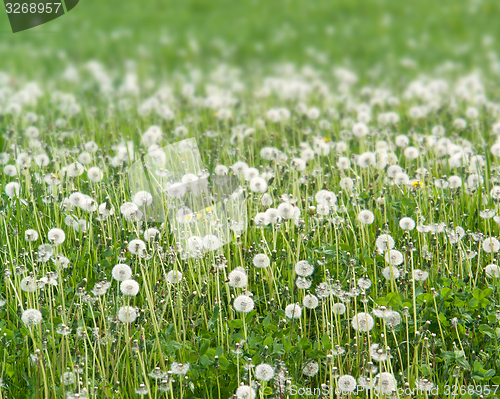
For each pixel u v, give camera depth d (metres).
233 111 8.76
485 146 6.65
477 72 12.77
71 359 3.12
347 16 20.17
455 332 3.58
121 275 3.28
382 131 7.28
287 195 4.63
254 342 3.36
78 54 15.59
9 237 4.48
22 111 8.52
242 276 3.46
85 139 7.20
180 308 3.60
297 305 3.46
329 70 14.13
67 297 3.85
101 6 21.38
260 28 18.92
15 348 3.40
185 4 21.81
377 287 4.08
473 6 20.44
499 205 4.71
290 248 4.21
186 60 15.12
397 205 4.91
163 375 2.97
